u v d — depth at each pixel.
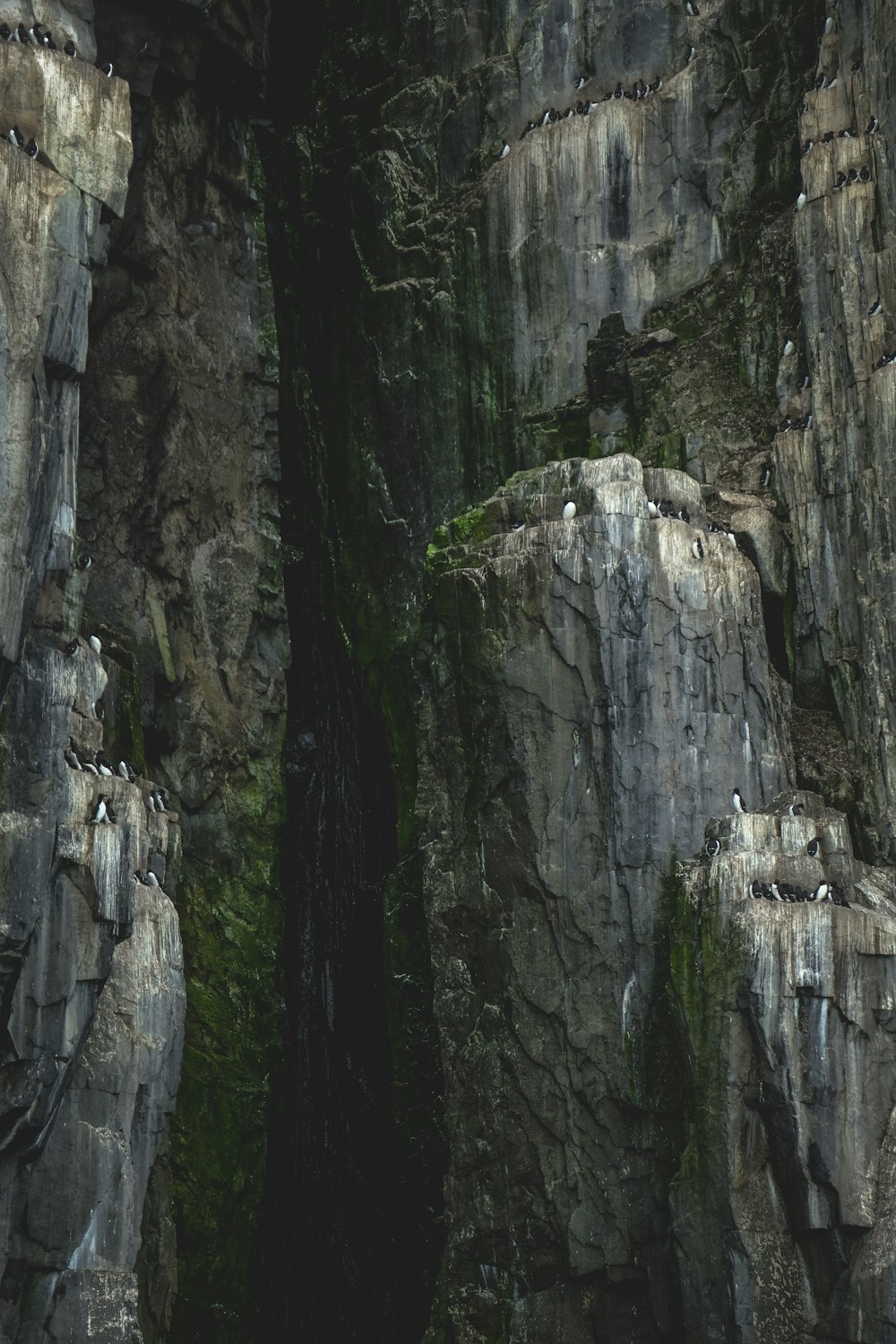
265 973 55.47
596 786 47.44
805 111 54.50
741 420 54.03
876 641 49.09
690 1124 44.28
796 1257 42.91
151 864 47.00
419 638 51.47
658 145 58.03
